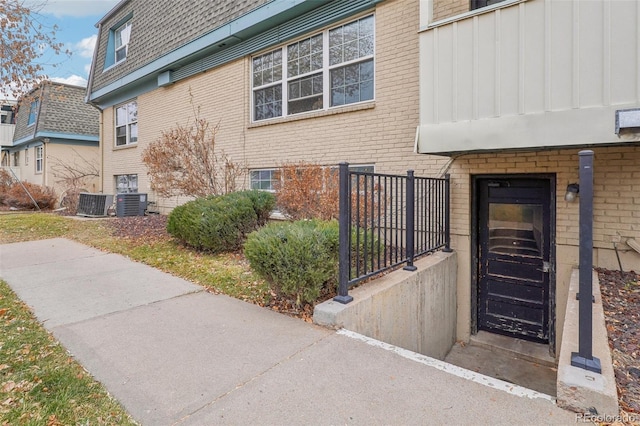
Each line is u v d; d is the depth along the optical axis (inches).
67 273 203.6
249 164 335.0
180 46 373.1
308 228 155.7
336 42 274.5
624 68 135.5
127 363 103.9
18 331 126.0
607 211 176.6
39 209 594.2
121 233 323.3
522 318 209.0
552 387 171.0
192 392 89.7
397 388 90.8
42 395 88.3
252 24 301.3
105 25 532.4
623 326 117.0
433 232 204.2
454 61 172.9
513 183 209.5
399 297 156.9
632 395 82.6
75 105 718.5
